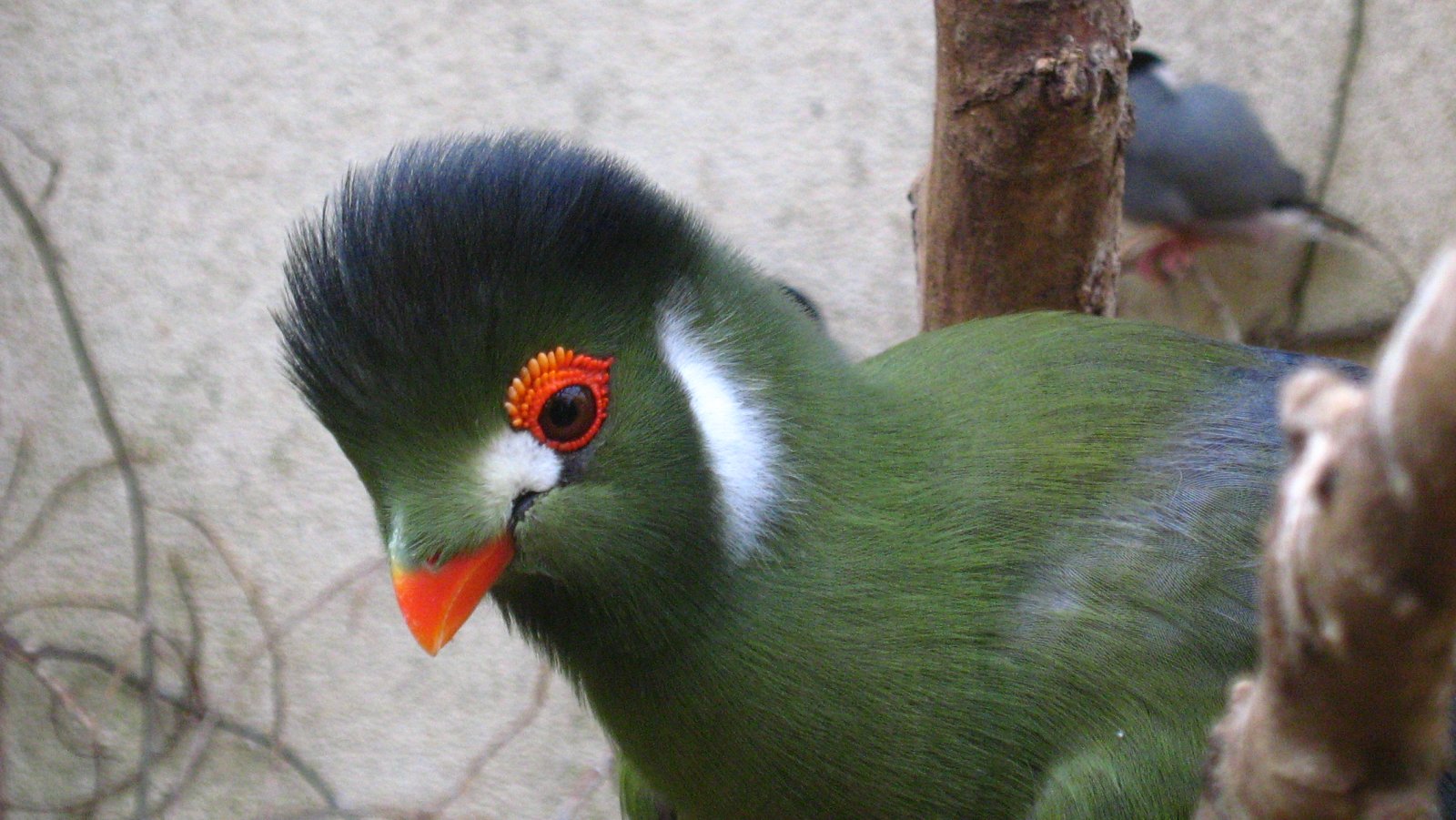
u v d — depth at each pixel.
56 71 1.38
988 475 1.02
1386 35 1.33
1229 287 1.37
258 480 1.41
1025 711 1.00
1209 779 0.89
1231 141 1.26
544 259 0.98
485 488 0.98
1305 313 1.38
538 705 1.34
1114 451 1.02
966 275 1.08
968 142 1.05
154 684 1.43
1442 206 1.36
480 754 1.41
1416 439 0.71
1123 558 1.01
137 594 1.42
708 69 1.34
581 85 1.35
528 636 1.02
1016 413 1.03
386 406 0.98
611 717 1.02
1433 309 0.69
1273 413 1.03
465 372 0.98
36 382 1.42
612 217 0.99
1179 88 1.29
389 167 0.99
